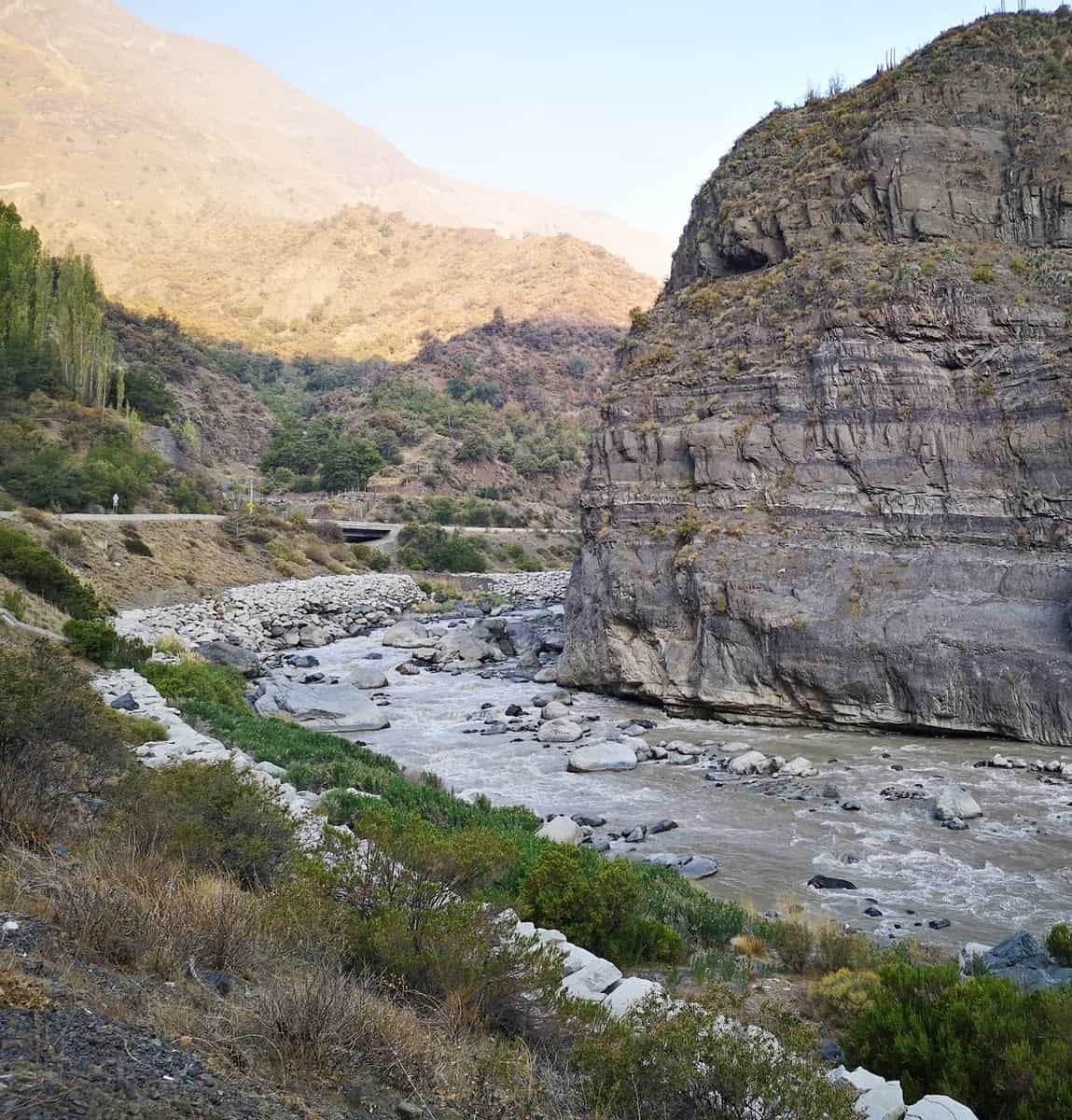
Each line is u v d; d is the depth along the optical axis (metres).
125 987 6.94
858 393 36.59
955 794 23.64
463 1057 7.41
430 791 22.31
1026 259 38.31
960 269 37.53
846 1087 7.25
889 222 41.81
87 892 8.05
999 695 30.09
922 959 13.78
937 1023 9.40
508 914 10.22
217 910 8.52
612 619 40.22
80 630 31.56
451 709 39.06
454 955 8.74
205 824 11.82
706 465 39.59
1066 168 39.62
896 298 36.84
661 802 25.19
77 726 12.38
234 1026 6.76
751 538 37.19
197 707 28.58
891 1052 9.20
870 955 13.41
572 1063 7.87
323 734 30.48
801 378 38.31
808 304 40.25
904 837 21.72
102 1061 5.65
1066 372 33.16
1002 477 33.88
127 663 33.31
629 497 42.53
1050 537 32.19
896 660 31.97
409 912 9.33
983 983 10.07
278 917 8.84
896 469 35.62
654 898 15.68
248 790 12.84
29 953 7.02
